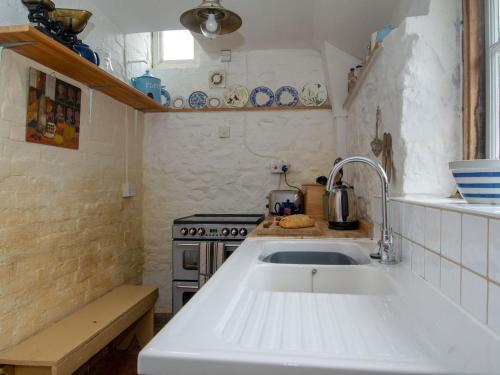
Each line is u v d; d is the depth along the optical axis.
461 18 1.24
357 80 2.06
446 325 0.67
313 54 3.08
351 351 0.57
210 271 2.50
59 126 1.97
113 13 2.53
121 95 2.52
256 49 3.10
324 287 1.20
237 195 3.10
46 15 1.63
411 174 1.26
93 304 2.20
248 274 1.07
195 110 3.11
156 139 3.15
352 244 1.58
